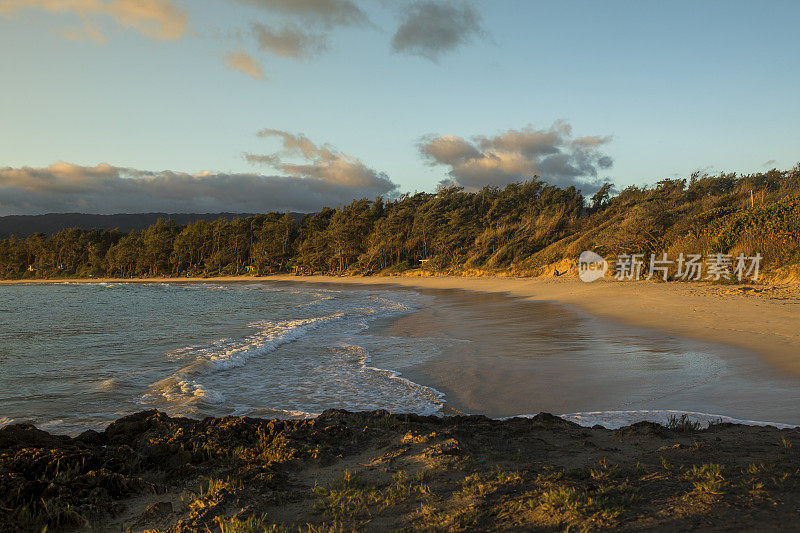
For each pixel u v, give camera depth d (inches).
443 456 167.6
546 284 1488.7
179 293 1990.7
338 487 146.9
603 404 290.5
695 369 359.6
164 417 234.5
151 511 137.5
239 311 1052.5
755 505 111.7
